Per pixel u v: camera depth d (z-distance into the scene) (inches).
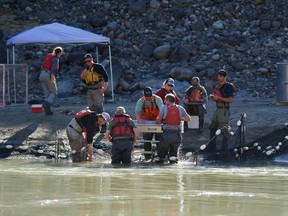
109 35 3572.8
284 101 2596.0
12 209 1147.9
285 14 3732.8
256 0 3804.1
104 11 3784.5
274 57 3440.0
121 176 1567.4
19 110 2439.7
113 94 2935.5
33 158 2020.2
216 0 3782.0
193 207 1168.2
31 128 2217.0
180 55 3383.4
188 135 2182.6
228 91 2050.9
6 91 2827.3
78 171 1674.5
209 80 3248.0
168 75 3238.2
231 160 1996.8
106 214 1104.8
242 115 2075.5
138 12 3747.5
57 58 2337.6
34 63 3356.3
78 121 1921.8
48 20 3816.4
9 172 1647.4
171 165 1851.6
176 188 1380.4
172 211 1130.7
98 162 1921.8
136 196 1278.3
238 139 2098.9
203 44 3479.3
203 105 2192.4
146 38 3560.5
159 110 1968.5
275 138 2135.8
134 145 2071.9
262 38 3570.4
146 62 3400.6
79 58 3346.5
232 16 3715.6
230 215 1100.5
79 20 3769.7
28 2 3966.5
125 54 3435.0
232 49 3454.7
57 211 1130.7
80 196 1275.8
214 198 1258.6
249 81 3292.3
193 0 3796.8
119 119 1892.2
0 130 2188.7
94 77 2190.0
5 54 3316.9
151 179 1517.0
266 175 1605.6
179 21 3683.6
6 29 3725.4
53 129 2219.5
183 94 2982.3
